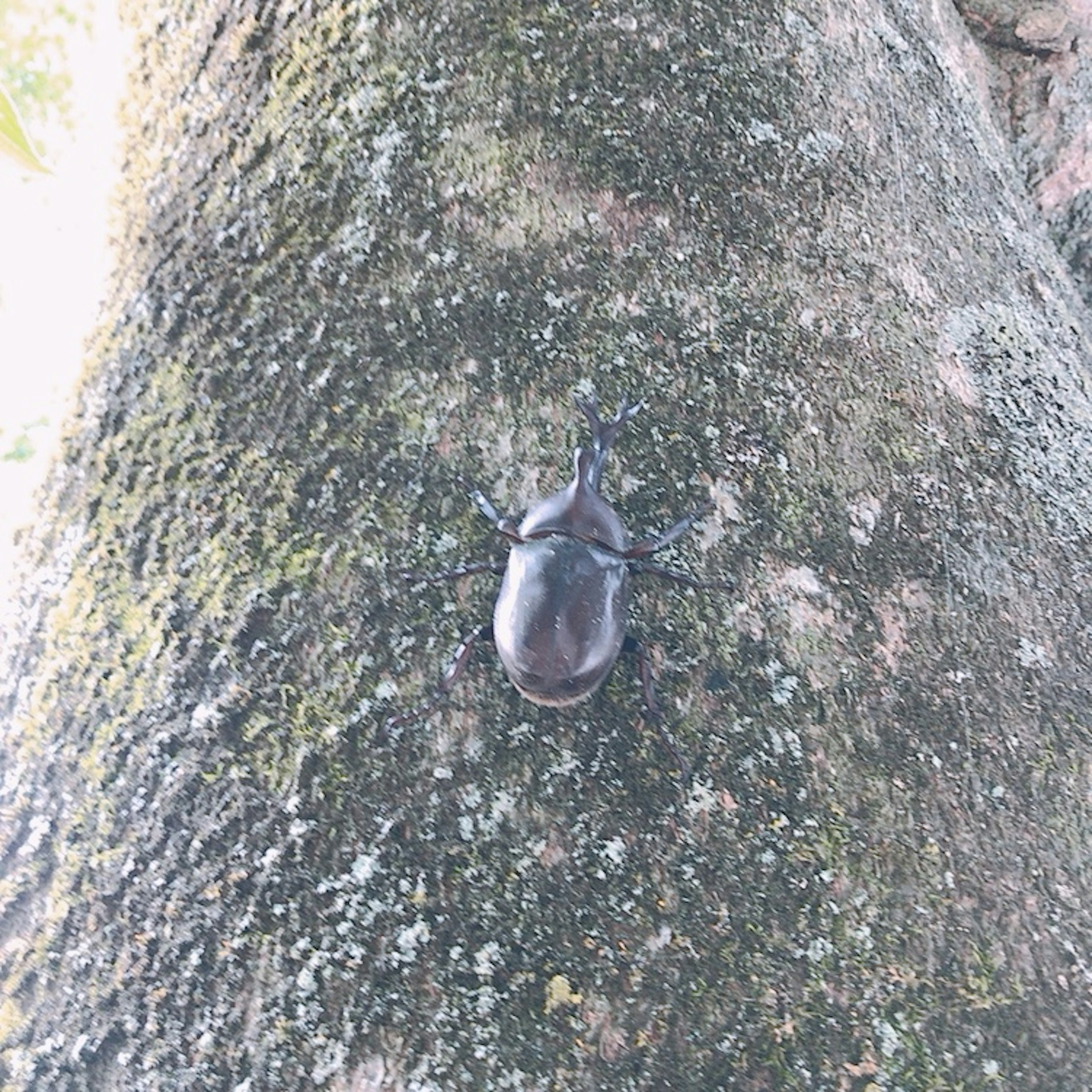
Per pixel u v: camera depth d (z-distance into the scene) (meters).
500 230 0.27
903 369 0.28
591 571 0.24
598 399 0.26
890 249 0.29
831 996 0.22
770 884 0.22
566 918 0.22
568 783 0.23
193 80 0.30
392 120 0.28
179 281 0.28
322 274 0.27
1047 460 0.28
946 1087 0.21
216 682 0.24
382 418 0.26
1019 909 0.23
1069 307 0.35
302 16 0.29
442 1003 0.21
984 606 0.26
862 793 0.23
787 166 0.28
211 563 0.25
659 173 0.28
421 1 0.28
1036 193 0.44
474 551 0.25
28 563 0.27
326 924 0.22
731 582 0.25
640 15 0.29
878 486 0.26
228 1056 0.21
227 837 0.23
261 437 0.26
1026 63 0.44
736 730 0.23
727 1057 0.21
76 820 0.24
